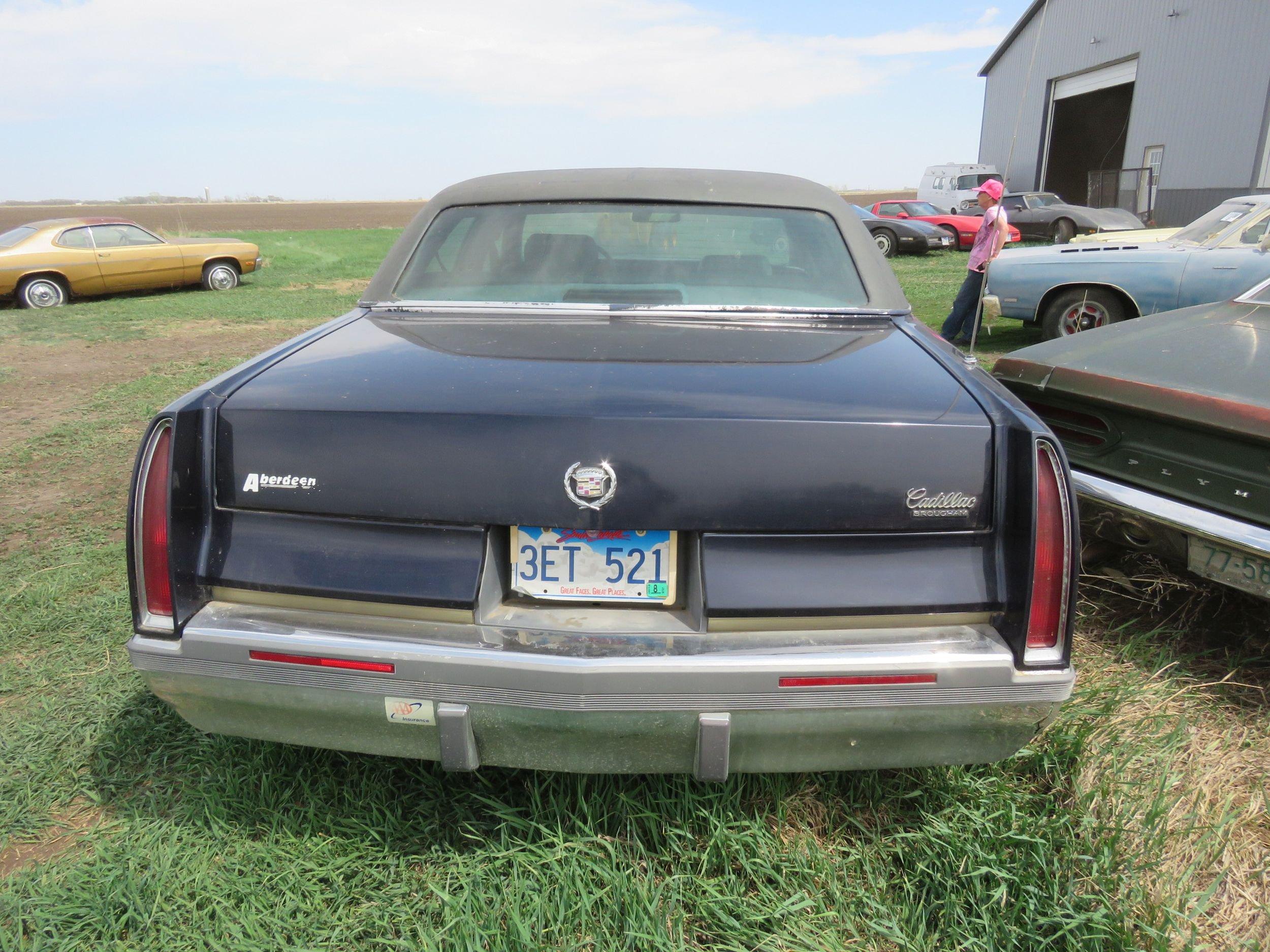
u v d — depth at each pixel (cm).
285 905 187
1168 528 269
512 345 220
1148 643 296
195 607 183
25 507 445
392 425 176
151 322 1155
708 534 173
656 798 209
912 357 215
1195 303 671
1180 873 199
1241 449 260
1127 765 227
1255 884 198
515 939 173
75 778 229
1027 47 3112
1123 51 2631
